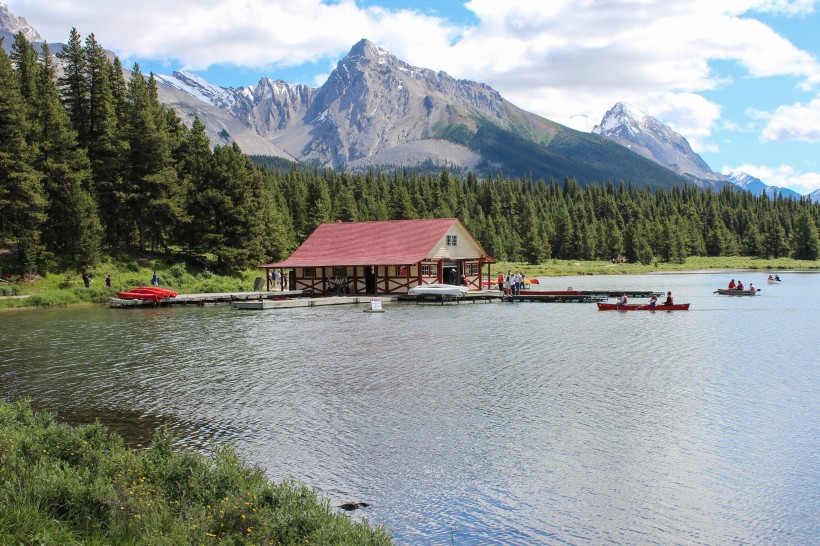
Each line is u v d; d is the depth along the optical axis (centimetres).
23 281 6397
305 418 1961
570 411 2011
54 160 7162
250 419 1958
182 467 1218
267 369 2773
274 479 1457
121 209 7956
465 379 2497
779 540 1178
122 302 5978
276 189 14812
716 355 3038
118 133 7862
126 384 2491
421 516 1276
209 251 8244
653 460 1573
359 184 18688
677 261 16012
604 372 2627
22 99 6906
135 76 8169
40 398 2261
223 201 8169
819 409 2025
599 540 1178
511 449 1655
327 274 7188
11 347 3484
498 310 5478
